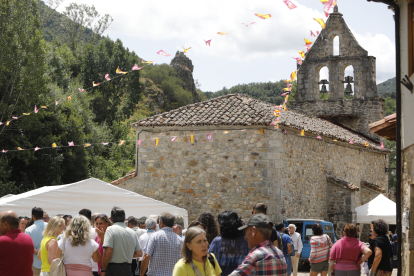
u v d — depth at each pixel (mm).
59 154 23359
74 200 10383
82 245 6223
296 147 16406
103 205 10672
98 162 29406
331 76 27109
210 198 15742
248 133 15516
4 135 21250
